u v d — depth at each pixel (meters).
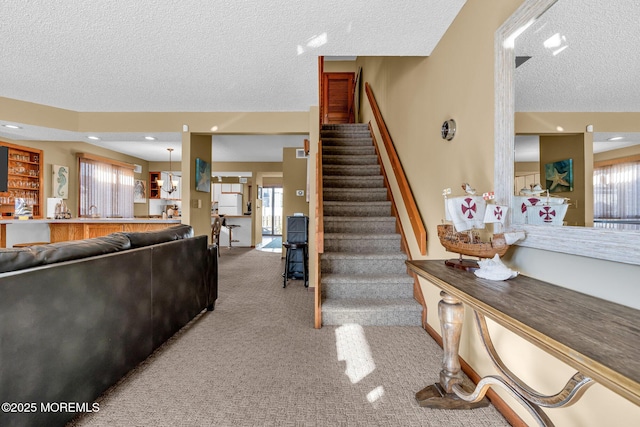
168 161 8.97
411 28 2.21
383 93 4.48
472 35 1.89
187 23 2.14
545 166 1.35
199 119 4.32
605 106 1.10
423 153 2.79
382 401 1.70
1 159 4.02
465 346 2.01
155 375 1.94
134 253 1.94
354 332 2.59
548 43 1.33
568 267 1.24
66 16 2.06
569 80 1.24
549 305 1.03
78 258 1.60
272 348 2.31
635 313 0.95
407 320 2.73
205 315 3.06
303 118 4.33
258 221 9.66
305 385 1.84
